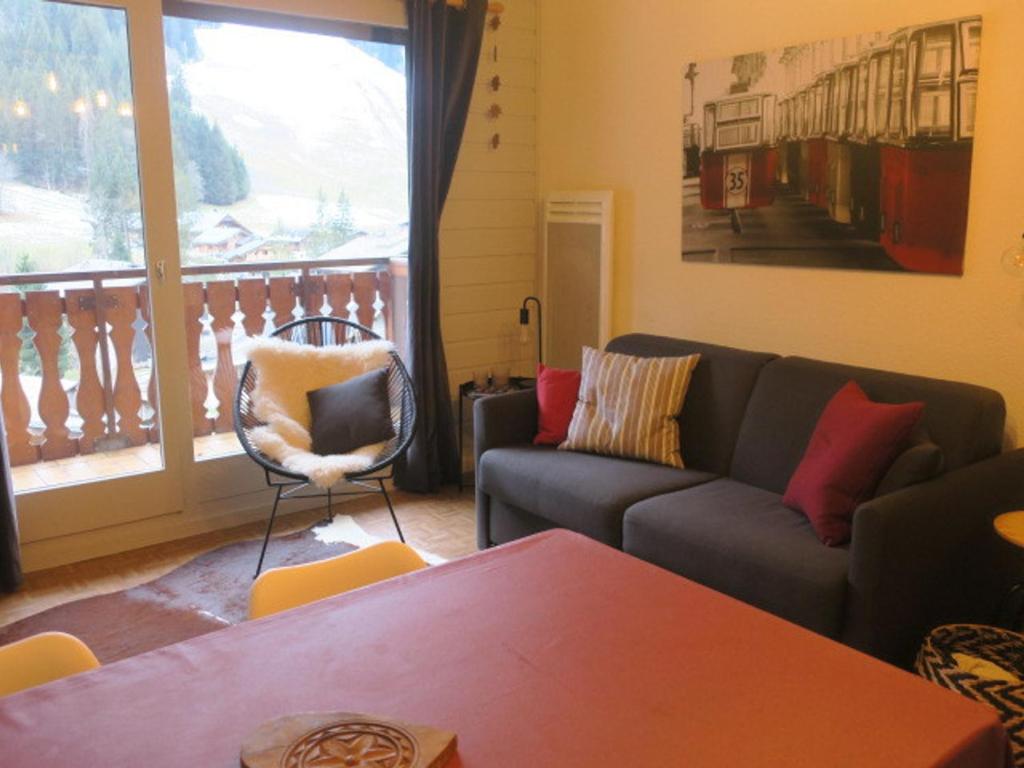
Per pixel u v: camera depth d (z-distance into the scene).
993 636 2.28
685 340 3.50
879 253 3.06
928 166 2.88
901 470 2.41
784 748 1.17
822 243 3.23
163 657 1.42
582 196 4.14
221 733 1.21
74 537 3.46
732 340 3.63
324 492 4.05
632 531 2.76
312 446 3.53
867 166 3.04
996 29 2.69
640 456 3.21
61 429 3.60
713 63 3.51
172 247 3.52
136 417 3.72
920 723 1.23
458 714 1.25
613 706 1.27
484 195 4.34
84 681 1.35
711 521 2.62
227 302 4.12
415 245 3.99
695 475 3.10
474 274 4.39
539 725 1.22
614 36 3.94
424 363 4.12
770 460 2.97
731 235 3.55
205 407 4.16
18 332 3.45
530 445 3.46
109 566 3.41
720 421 3.17
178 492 3.68
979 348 2.86
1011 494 2.54
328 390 3.63
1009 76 2.68
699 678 1.35
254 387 3.59
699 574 2.56
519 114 4.39
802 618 2.31
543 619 1.54
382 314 4.61
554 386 3.49
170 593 3.16
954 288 2.89
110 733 1.22
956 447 2.58
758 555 2.41
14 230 3.34
